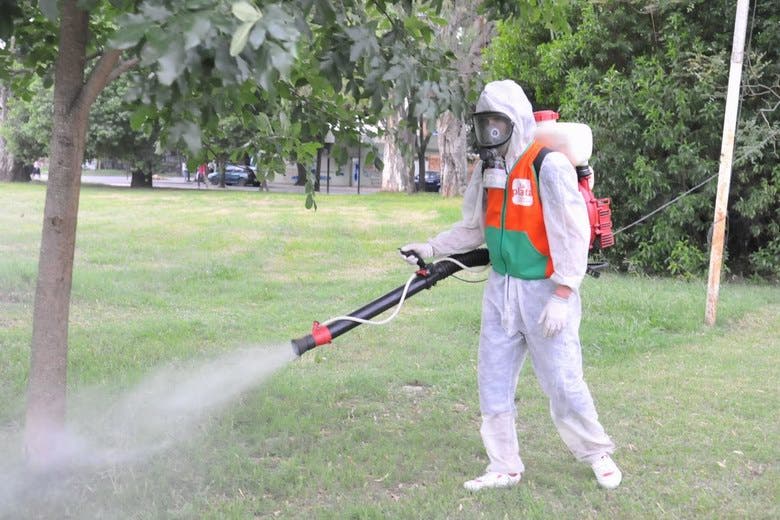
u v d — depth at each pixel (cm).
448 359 682
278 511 382
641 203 1204
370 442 479
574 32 1297
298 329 792
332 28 352
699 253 1188
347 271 1214
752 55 1111
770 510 391
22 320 773
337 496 400
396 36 375
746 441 489
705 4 1180
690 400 574
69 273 405
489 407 405
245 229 1636
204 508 379
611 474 411
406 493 406
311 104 495
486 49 1497
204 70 224
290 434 486
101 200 2405
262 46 216
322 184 4966
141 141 3203
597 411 546
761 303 995
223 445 461
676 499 399
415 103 350
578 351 396
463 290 1031
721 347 759
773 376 648
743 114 1162
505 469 410
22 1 415
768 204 1157
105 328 747
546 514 379
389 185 3500
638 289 1016
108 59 379
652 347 748
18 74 498
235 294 988
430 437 482
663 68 1217
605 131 1199
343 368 651
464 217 420
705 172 1144
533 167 379
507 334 396
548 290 387
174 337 723
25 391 541
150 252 1295
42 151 3397
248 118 489
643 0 1179
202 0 214
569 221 370
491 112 382
